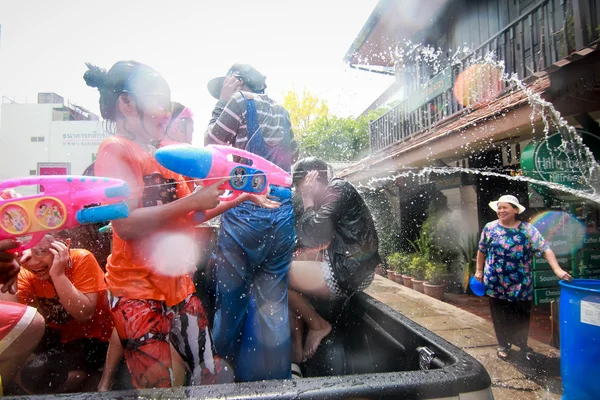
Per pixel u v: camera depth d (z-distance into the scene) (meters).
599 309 2.75
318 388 0.93
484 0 7.67
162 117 1.46
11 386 1.68
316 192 2.37
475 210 7.48
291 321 2.14
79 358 1.89
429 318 5.59
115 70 1.36
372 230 2.26
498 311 4.13
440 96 7.71
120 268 1.38
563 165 4.17
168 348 1.40
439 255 8.09
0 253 1.28
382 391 0.94
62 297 1.68
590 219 5.39
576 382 2.90
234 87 1.93
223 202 1.55
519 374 3.67
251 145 1.77
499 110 4.37
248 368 1.68
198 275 2.12
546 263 5.45
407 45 10.55
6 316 1.41
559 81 3.57
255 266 1.73
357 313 2.08
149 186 1.39
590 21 3.95
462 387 0.98
